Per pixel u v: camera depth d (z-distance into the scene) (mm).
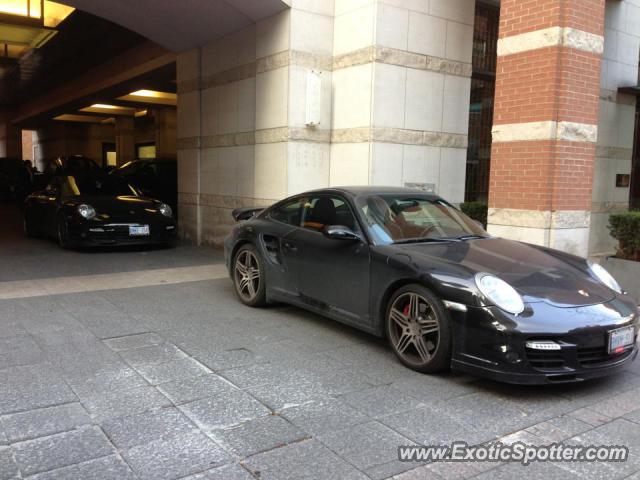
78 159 20359
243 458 2947
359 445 3111
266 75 8820
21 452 2971
